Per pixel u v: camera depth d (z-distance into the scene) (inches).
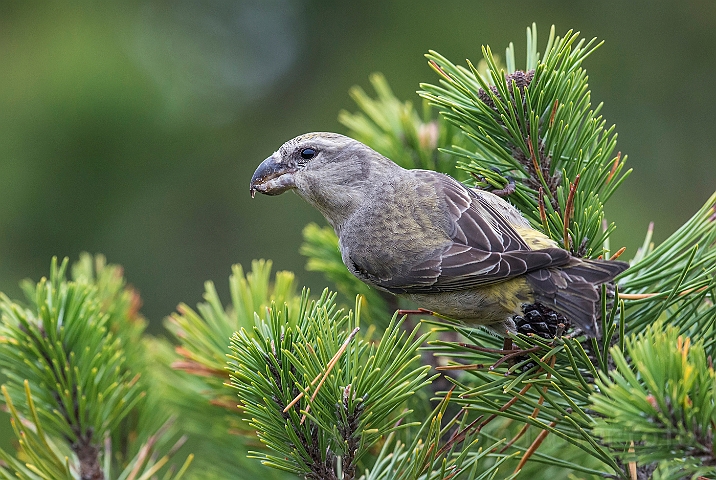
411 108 354.0
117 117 585.9
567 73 277.1
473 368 267.0
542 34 654.5
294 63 690.8
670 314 275.9
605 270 254.5
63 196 601.9
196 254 647.1
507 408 256.7
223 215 648.4
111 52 593.3
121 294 337.1
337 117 665.6
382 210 327.3
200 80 661.9
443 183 324.2
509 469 301.0
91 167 599.5
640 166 658.2
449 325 279.0
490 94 277.6
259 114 671.8
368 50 670.5
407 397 233.3
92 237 619.2
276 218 654.5
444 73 282.0
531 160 287.3
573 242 284.0
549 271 268.5
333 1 690.8
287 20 693.3
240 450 321.7
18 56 583.2
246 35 689.6
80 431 285.1
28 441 269.4
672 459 199.8
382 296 347.6
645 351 198.4
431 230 313.4
